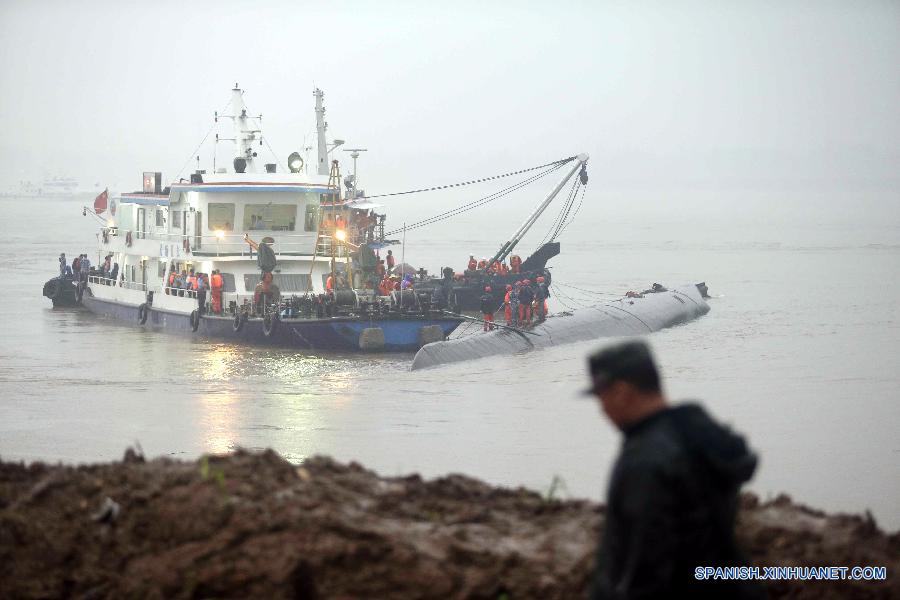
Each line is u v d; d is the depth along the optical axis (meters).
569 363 42.97
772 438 28.48
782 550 8.02
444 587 7.37
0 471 9.69
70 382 38.41
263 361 43.41
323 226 51.94
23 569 8.17
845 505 22.12
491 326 48.62
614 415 5.54
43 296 72.44
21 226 191.25
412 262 106.31
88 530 8.30
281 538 7.64
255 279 51.09
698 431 5.31
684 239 149.12
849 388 36.34
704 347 47.31
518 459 25.95
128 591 7.72
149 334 52.09
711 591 5.40
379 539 7.64
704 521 5.30
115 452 27.16
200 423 31.06
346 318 45.59
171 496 8.32
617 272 91.31
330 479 8.95
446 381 38.56
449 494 9.02
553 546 7.98
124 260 59.69
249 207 50.44
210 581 7.49
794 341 48.91
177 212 52.62
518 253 120.19
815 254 115.62
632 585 5.34
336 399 34.84
